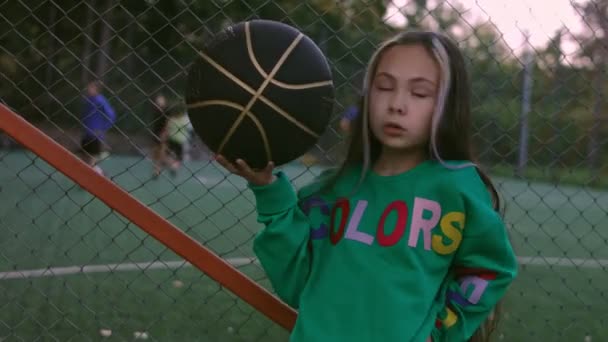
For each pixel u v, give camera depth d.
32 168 14.13
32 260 6.42
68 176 2.61
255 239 2.46
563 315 5.89
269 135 2.22
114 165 15.40
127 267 6.68
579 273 7.65
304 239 2.45
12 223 8.26
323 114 2.28
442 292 2.40
